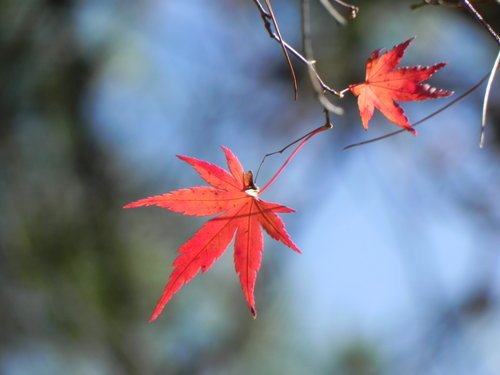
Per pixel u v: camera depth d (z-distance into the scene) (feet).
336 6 26.68
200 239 10.04
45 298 29.37
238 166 10.25
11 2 28.76
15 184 29.32
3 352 29.22
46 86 29.50
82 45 30.12
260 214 10.05
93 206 30.27
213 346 32.14
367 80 10.46
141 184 31.53
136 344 30.60
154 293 30.81
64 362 29.81
